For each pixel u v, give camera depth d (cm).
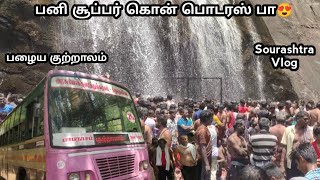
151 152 880
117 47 2808
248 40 3400
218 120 1198
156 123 1084
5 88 2245
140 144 720
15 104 1224
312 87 3672
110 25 2820
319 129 634
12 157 819
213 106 1220
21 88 2297
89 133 624
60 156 579
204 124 824
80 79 663
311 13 4253
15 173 782
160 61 2941
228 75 3195
